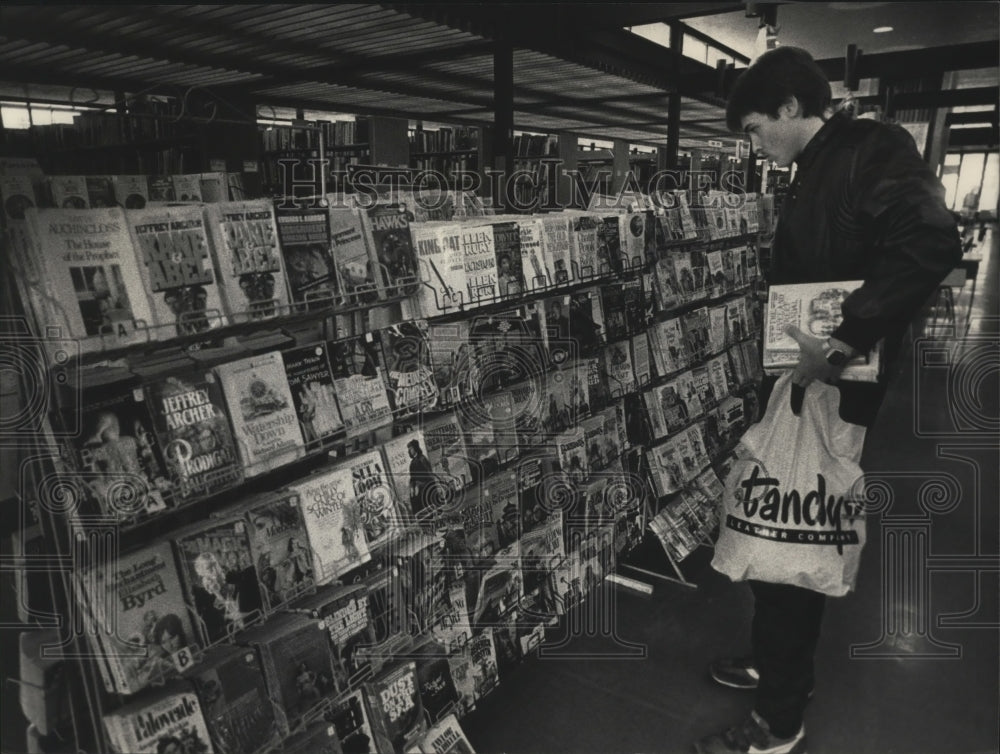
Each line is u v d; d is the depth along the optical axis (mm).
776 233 1886
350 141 6582
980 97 6574
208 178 4914
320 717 1664
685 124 6750
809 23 8109
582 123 6871
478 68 3891
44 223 1207
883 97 6785
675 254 3377
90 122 6711
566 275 2508
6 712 1558
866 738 2223
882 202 1598
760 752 2076
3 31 2627
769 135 1823
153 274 1342
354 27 2902
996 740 2207
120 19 2668
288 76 4141
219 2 2434
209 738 1400
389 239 1852
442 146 6957
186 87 4656
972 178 25812
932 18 7711
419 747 1868
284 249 1580
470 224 2131
